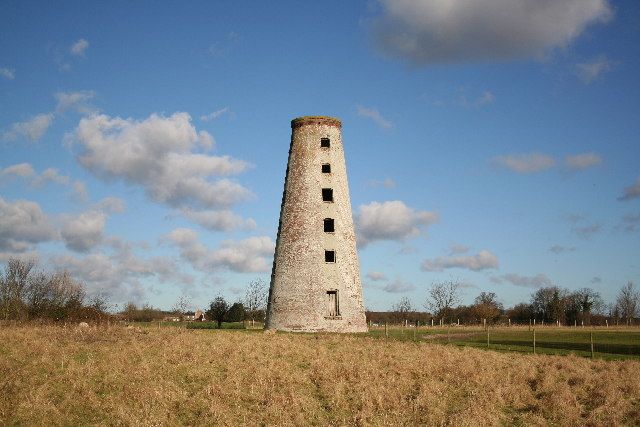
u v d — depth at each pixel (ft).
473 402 81.00
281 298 167.43
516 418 77.77
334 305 168.04
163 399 79.51
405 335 169.27
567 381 95.14
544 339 163.63
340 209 174.81
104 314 191.21
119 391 83.46
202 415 75.25
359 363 103.55
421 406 79.97
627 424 75.56
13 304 189.16
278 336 144.56
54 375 90.84
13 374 88.69
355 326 167.22
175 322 251.19
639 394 88.74
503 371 100.68
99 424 71.41
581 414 79.92
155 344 119.85
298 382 90.38
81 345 115.85
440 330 206.69
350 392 86.48
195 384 88.58
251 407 78.74
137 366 96.73
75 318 185.47
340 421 74.18
